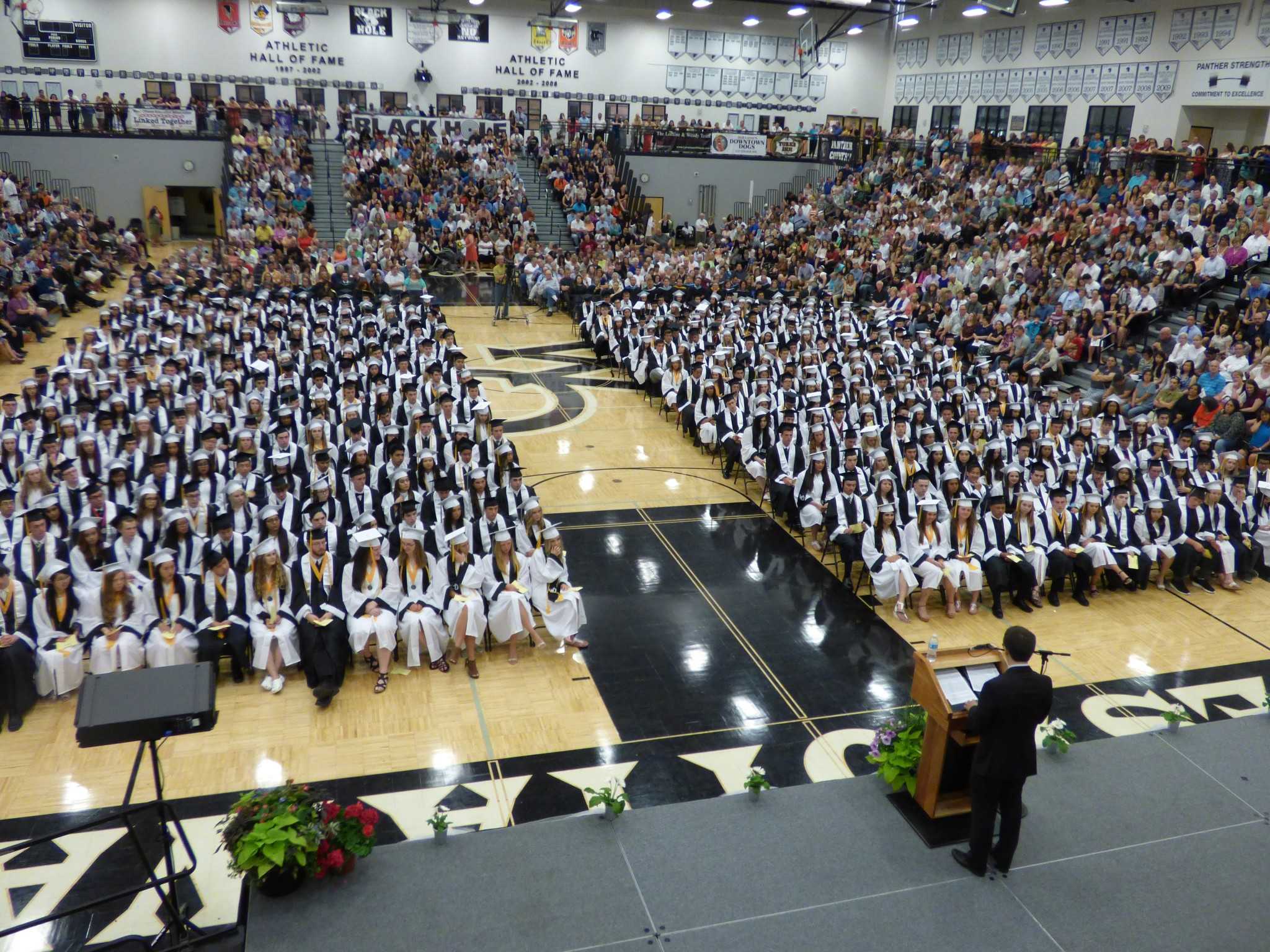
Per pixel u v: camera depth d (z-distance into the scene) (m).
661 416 20.84
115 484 12.92
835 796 7.49
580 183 39.28
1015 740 6.20
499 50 43.72
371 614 10.38
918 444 16.50
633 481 16.95
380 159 37.34
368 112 40.75
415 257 33.66
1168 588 13.79
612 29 44.59
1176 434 17.98
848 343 22.41
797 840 6.95
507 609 10.87
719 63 46.12
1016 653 6.13
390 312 24.34
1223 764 8.06
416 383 17.50
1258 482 14.45
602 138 42.09
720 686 10.70
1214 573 13.94
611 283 30.39
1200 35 30.50
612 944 5.93
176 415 14.99
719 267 33.53
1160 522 13.70
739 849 6.86
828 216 37.38
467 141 40.69
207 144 37.47
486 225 36.31
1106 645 11.91
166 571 10.29
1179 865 6.75
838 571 13.73
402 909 6.20
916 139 40.88
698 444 18.95
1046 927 6.12
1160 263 23.47
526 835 6.96
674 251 36.19
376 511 12.91
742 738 9.75
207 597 10.38
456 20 42.75
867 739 9.80
